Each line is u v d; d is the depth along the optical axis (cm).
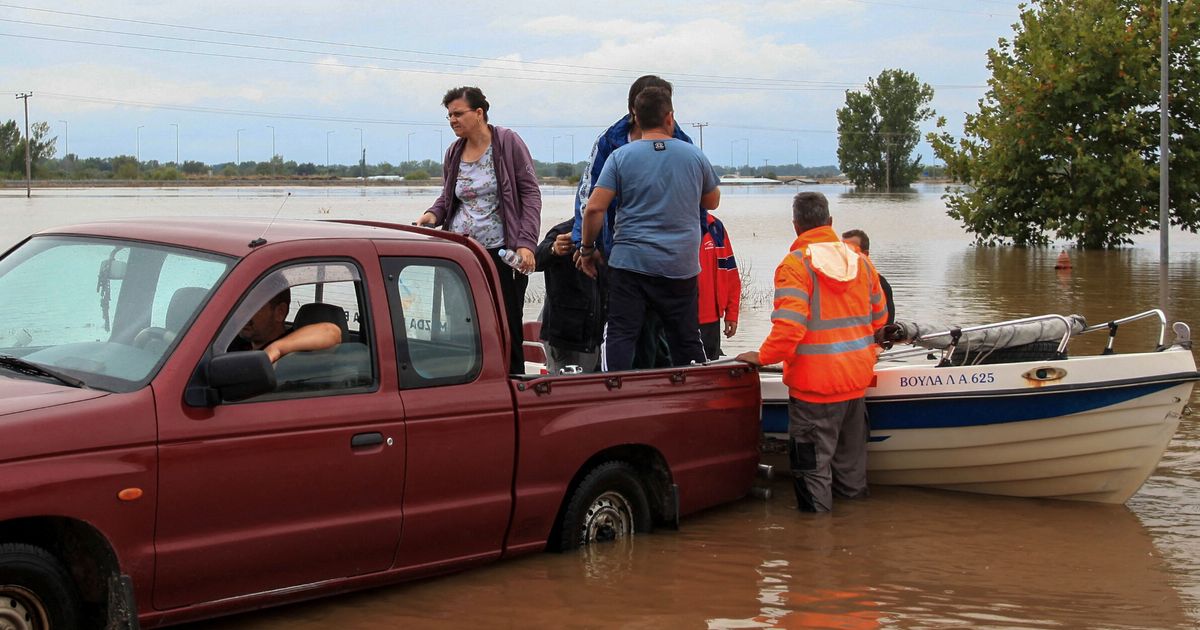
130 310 511
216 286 495
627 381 652
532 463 598
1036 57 3394
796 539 694
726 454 717
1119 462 766
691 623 545
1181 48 3347
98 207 5734
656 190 709
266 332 521
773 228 4738
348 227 575
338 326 530
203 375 479
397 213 5391
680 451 682
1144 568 645
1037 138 3428
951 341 818
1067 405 754
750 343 1422
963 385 773
